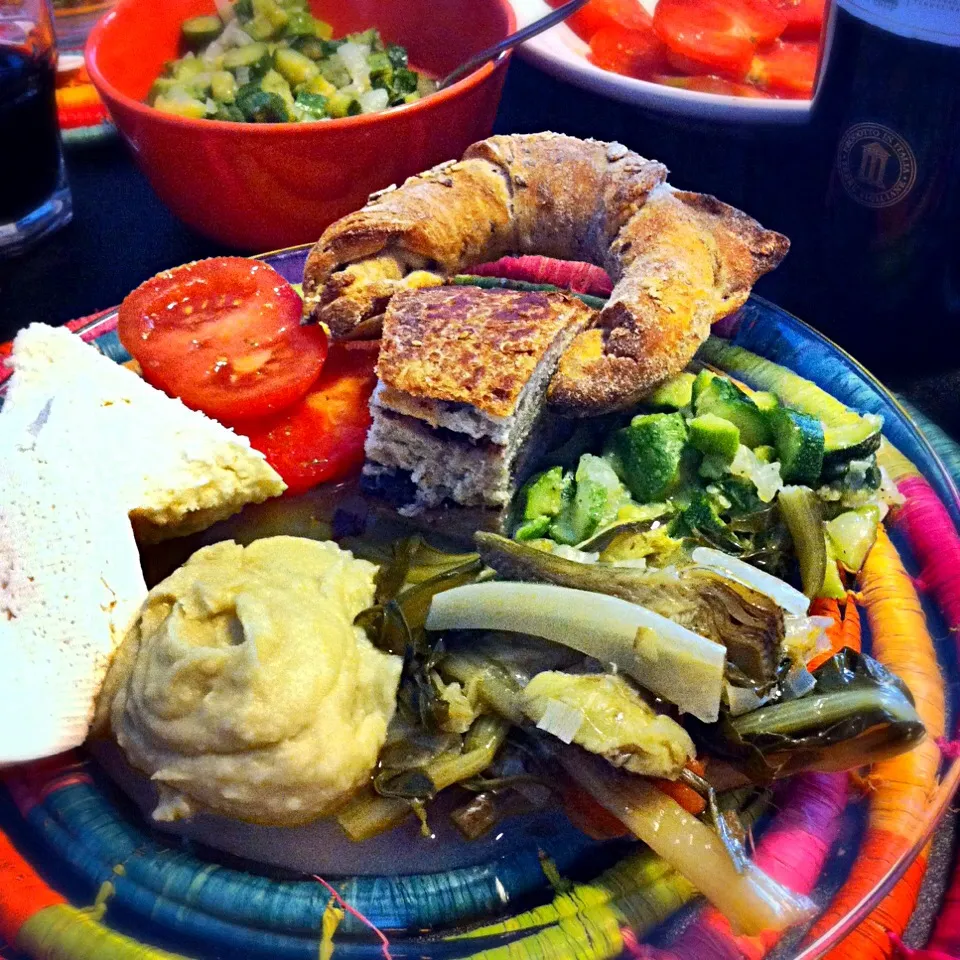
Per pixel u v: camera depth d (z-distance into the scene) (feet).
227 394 1.10
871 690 0.89
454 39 1.55
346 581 1.00
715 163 1.42
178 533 1.08
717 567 0.98
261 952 0.84
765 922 0.83
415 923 0.86
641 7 1.58
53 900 0.85
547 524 1.08
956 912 0.88
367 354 1.18
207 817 0.91
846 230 1.23
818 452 1.05
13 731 0.91
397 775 0.92
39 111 1.37
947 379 1.24
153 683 0.91
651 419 1.08
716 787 0.90
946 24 1.05
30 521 0.98
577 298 1.16
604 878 0.87
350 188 1.37
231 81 1.46
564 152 1.26
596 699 0.88
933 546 1.03
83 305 1.35
